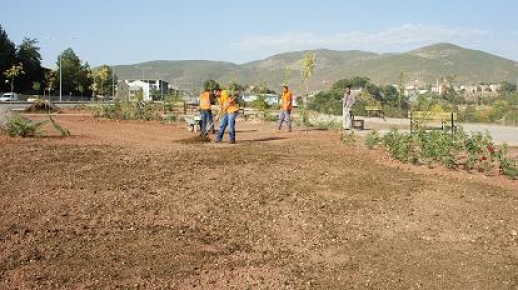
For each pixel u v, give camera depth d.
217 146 14.09
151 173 9.68
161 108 35.47
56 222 6.74
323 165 10.89
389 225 7.04
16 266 5.38
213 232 6.64
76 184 8.66
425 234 6.72
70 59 98.38
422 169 10.71
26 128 15.33
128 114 26.98
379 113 37.91
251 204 7.84
